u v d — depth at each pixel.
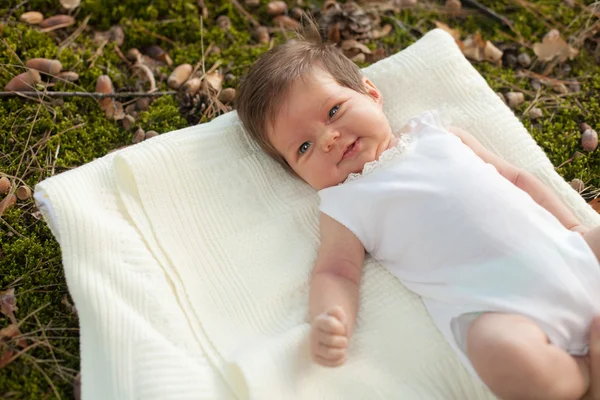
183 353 1.39
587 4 2.35
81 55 2.13
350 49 2.21
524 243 1.40
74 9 2.23
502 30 2.35
